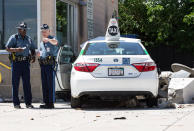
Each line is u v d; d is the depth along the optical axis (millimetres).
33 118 7773
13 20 12492
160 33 24016
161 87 13242
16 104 10078
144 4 26031
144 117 7645
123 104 10406
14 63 10000
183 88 10789
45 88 10086
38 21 12430
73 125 6762
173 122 6820
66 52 11594
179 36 23953
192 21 22828
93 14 17047
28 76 10172
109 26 10180
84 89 9117
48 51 10008
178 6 24359
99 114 8344
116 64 9125
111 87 9070
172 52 24734
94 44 9930
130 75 9125
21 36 10016
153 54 25234
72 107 9836
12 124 7020
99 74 9133
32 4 12469
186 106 9992
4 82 12414
